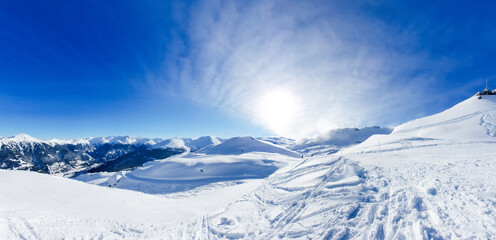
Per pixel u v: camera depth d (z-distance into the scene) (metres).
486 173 10.76
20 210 11.49
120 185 78.44
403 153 22.45
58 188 16.19
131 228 12.93
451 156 17.66
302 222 10.21
